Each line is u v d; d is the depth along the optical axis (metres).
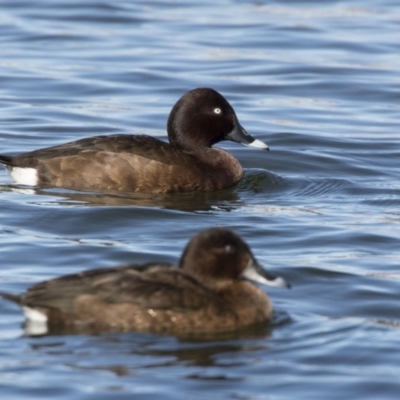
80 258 13.10
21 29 27.98
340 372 9.94
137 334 10.52
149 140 16.47
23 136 19.69
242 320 10.87
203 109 16.91
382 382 9.73
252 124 20.97
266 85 23.86
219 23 29.22
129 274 10.70
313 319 11.31
